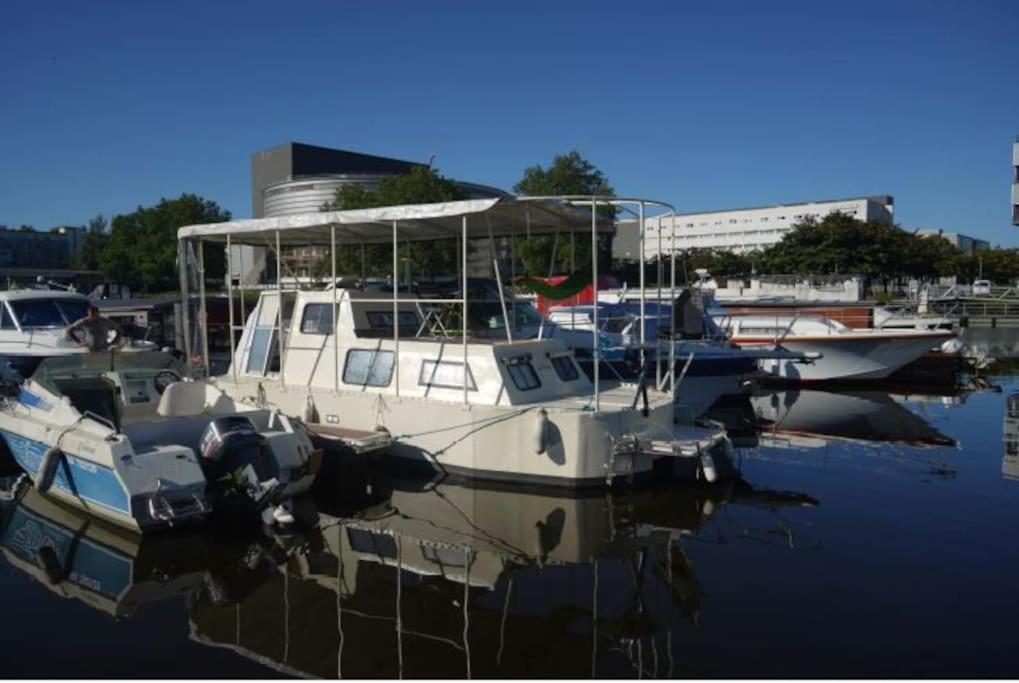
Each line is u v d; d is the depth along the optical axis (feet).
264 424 34.04
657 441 34.45
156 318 79.25
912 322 80.07
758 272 188.44
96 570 25.61
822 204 368.48
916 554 26.66
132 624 21.59
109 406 35.60
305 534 29.27
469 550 27.71
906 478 37.42
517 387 36.11
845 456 42.52
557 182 163.73
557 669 18.93
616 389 40.52
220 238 46.98
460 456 35.50
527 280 37.17
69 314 57.47
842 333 71.46
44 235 317.01
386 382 38.88
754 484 36.06
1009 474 38.29
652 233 155.84
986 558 26.25
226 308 81.35
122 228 208.64
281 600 23.39
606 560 26.63
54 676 18.47
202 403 36.63
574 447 33.27
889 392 69.92
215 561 26.58
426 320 41.52
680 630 21.03
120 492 27.81
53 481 31.48
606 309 61.16
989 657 19.22
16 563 26.08
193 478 28.91
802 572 25.13
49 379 34.86
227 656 19.65
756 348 66.90
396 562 26.58
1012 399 65.62
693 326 57.00
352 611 22.62
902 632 20.65
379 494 34.27
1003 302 154.20
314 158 315.17
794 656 19.39
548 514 31.48
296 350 42.75
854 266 171.83
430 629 21.30
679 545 27.89
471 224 42.88
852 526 29.84
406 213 36.14
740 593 23.49
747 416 56.70
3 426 34.81
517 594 23.81
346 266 63.93
